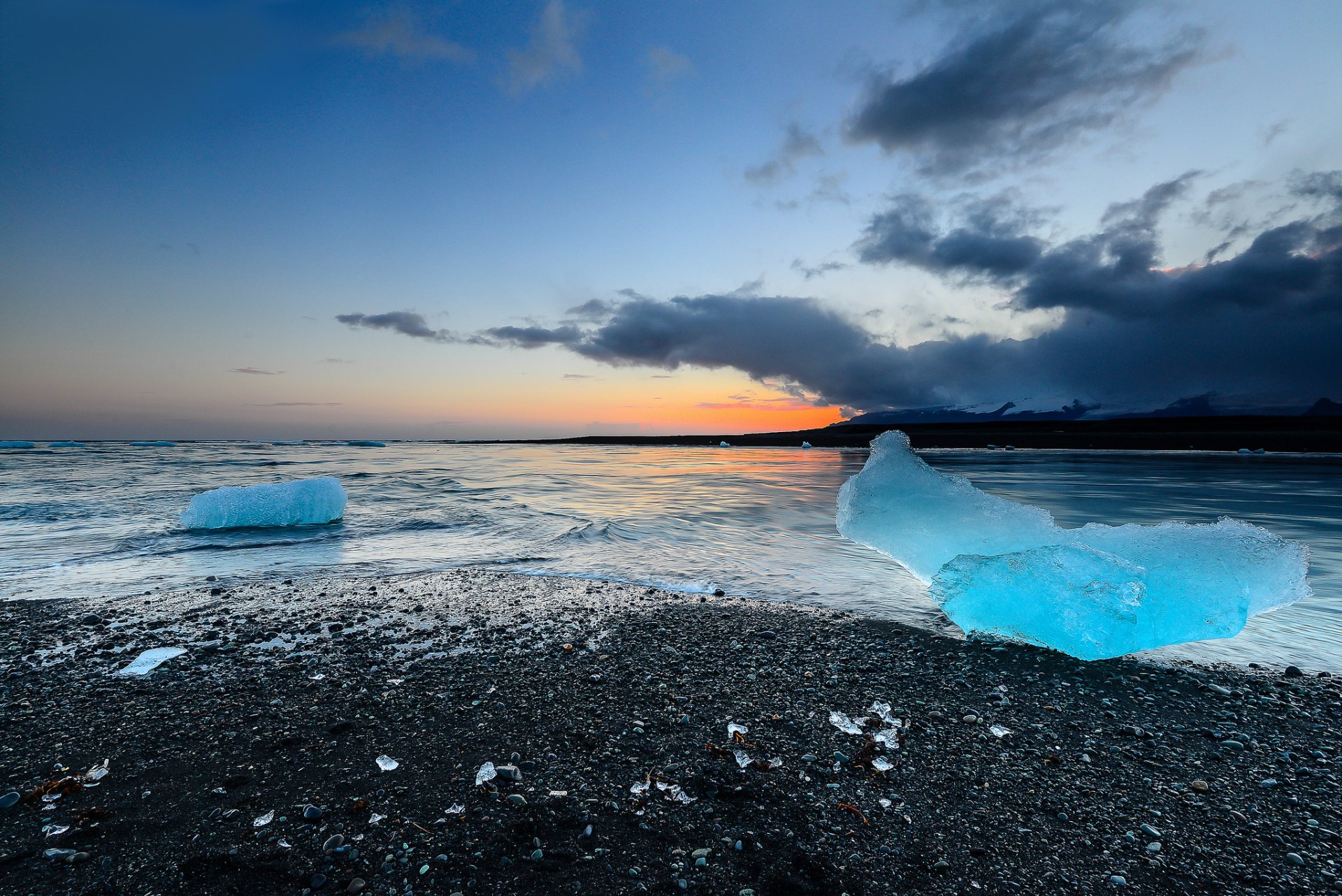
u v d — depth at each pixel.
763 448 84.44
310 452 53.91
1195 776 2.93
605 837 2.44
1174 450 53.84
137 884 2.15
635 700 3.69
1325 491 17.11
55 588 6.46
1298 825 2.56
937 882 2.23
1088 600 4.42
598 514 12.78
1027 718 3.52
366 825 2.48
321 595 6.17
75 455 37.75
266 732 3.25
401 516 12.24
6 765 2.91
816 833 2.48
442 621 5.29
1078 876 2.26
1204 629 4.34
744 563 7.94
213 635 4.87
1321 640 4.94
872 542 6.12
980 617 4.82
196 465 29.16
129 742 3.13
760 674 4.13
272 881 2.17
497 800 2.65
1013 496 15.56
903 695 3.81
